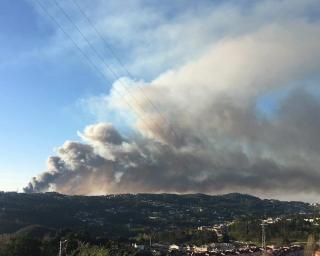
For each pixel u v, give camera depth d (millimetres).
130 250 185000
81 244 167375
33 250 156000
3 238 171875
